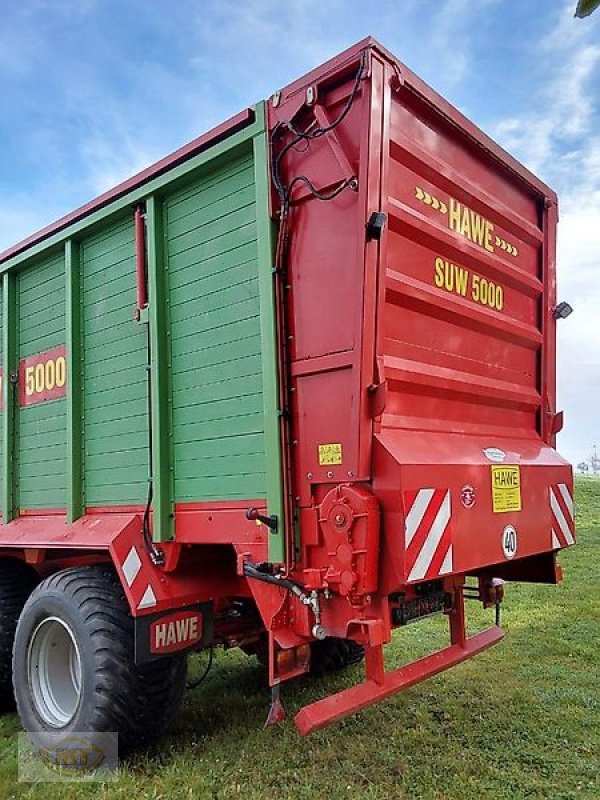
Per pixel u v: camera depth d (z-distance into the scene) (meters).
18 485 4.88
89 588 3.62
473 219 3.72
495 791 3.10
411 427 3.14
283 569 2.96
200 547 3.71
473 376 3.65
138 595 3.42
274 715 2.87
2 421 5.02
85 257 4.28
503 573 4.30
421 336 3.29
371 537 2.70
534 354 4.38
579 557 9.27
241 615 4.09
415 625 6.30
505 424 4.02
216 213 3.41
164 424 3.60
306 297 2.98
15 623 4.60
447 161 3.53
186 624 3.59
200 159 3.41
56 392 4.51
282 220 3.04
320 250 2.94
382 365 2.82
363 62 2.83
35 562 4.43
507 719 3.93
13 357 4.95
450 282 3.51
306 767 3.40
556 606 6.78
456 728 3.82
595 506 13.79
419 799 3.05
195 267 3.51
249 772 3.37
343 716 2.72
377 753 3.51
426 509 2.81
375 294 2.79
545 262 4.45
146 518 3.62
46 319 4.66
